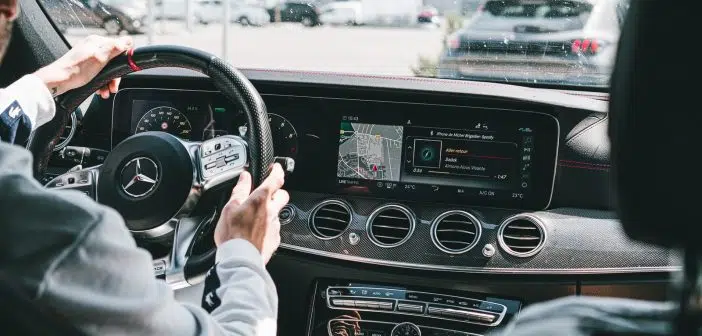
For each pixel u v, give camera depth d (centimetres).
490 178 226
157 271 166
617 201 72
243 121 238
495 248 218
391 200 230
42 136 184
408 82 227
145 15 451
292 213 230
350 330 228
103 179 169
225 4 835
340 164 233
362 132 232
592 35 250
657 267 212
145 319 101
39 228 93
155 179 166
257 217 145
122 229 100
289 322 232
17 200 92
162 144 167
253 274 135
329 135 233
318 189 235
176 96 240
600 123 221
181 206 166
